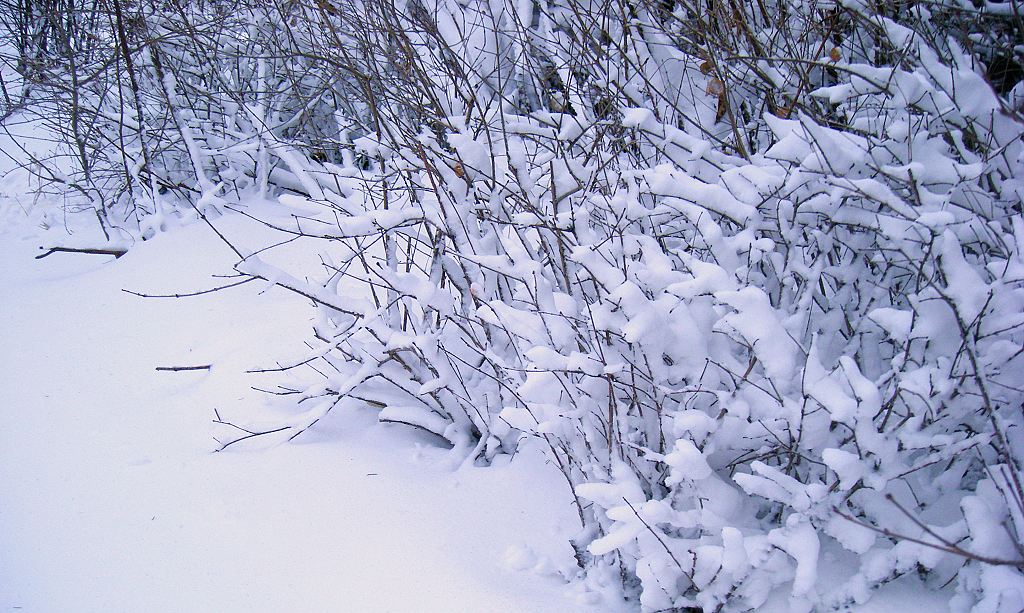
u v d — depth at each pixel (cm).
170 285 457
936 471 232
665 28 343
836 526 206
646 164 308
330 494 279
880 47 303
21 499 295
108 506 286
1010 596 184
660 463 237
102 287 468
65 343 411
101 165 630
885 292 251
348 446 307
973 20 300
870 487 205
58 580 254
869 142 244
